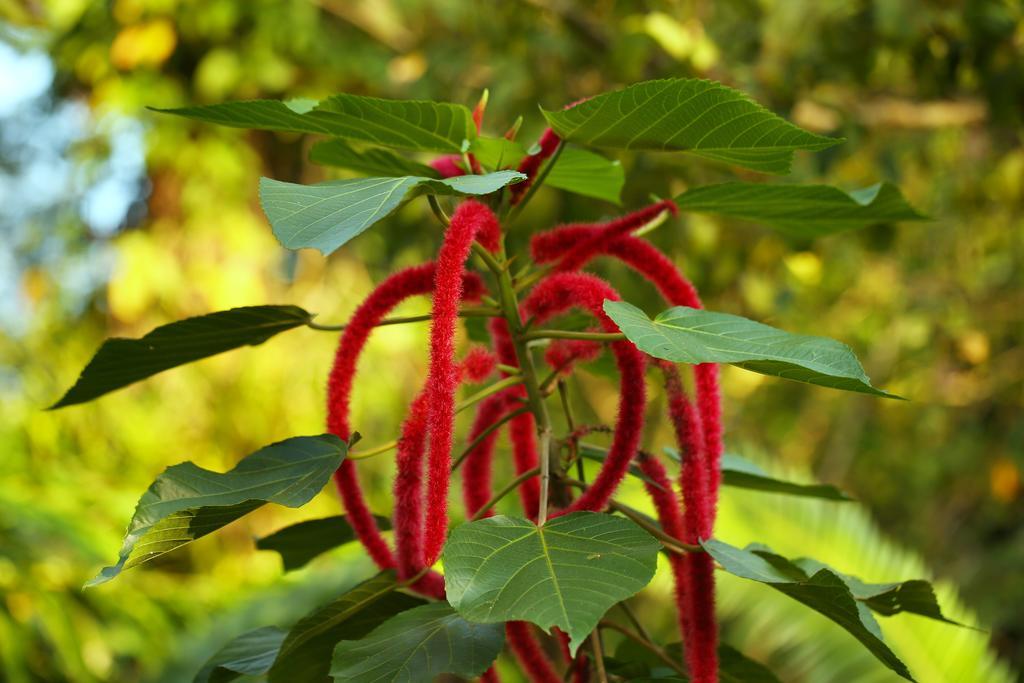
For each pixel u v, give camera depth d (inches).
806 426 337.1
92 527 194.1
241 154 247.1
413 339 237.5
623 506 70.5
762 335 65.1
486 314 70.3
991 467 285.0
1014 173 211.5
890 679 164.6
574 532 63.9
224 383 242.7
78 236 257.0
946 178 228.8
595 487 67.9
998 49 167.8
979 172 216.7
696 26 172.1
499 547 63.3
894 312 264.1
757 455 183.5
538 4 178.2
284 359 245.6
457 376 70.0
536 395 70.6
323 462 66.9
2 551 181.9
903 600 71.2
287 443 67.5
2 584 178.5
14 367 240.7
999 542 329.4
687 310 66.1
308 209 63.3
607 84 182.7
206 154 242.7
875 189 72.3
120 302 239.8
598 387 289.3
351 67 230.5
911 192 241.9
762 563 67.6
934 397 292.0
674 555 70.2
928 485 309.3
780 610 179.2
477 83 202.4
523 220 169.2
